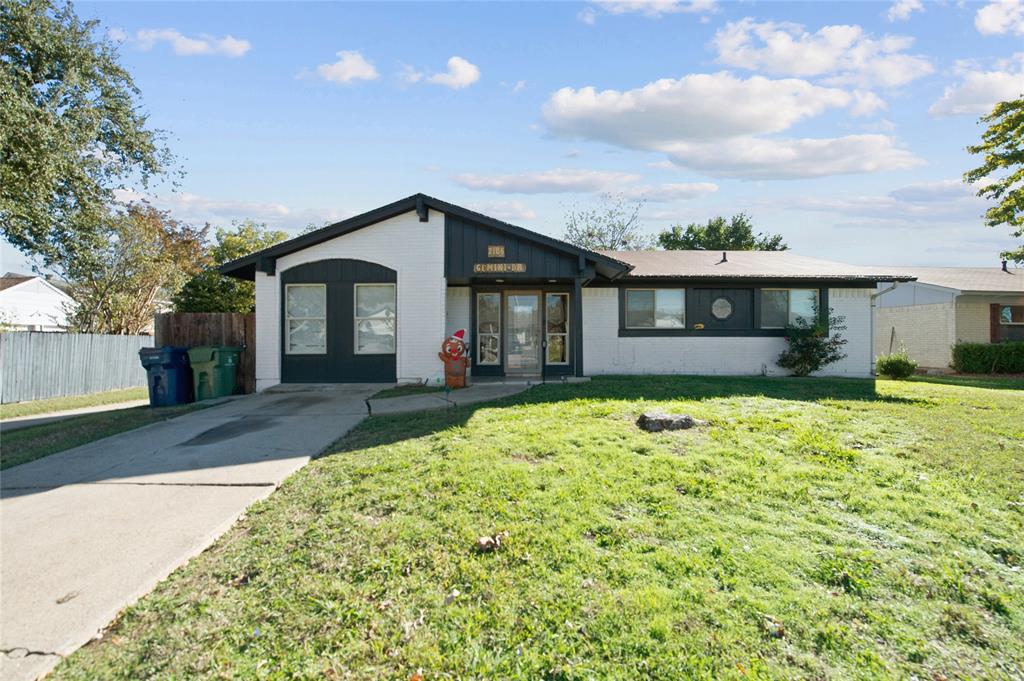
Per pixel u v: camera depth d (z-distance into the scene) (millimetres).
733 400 8836
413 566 3383
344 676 2488
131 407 11516
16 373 14148
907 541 3777
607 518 3990
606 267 12422
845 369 14695
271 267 11727
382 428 7141
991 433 6555
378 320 11938
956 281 20188
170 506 4391
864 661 2609
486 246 11758
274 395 10727
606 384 11125
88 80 15773
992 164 19484
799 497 4453
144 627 2846
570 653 2619
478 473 4926
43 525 4031
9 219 15359
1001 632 2875
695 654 2609
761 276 14227
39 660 2521
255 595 3127
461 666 2545
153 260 21938
